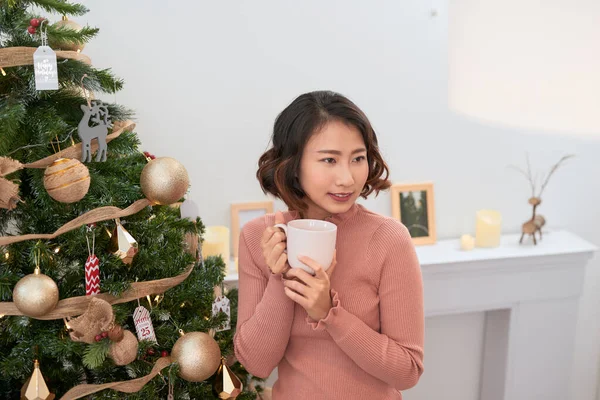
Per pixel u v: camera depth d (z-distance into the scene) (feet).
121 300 3.84
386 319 3.42
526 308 6.72
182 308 4.51
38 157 3.64
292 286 3.13
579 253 6.54
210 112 5.96
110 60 5.58
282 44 5.98
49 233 3.78
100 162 3.90
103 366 3.86
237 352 3.59
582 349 7.62
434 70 6.42
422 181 6.72
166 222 4.11
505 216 7.08
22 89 3.71
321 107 3.23
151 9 5.57
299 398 3.50
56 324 3.84
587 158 7.05
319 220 3.30
